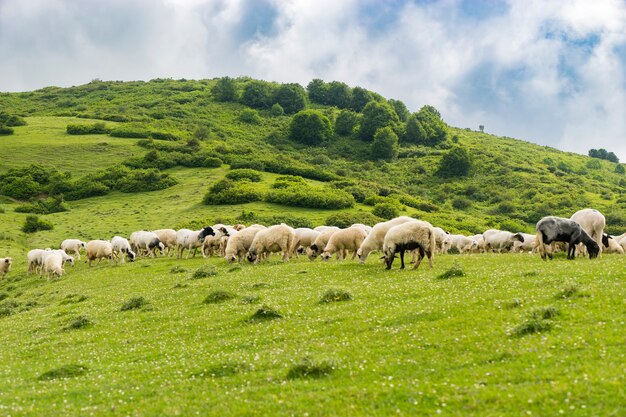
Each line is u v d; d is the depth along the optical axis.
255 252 41.03
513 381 11.55
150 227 89.81
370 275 29.02
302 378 13.46
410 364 13.59
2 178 126.12
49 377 16.23
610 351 12.51
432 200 141.00
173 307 25.77
